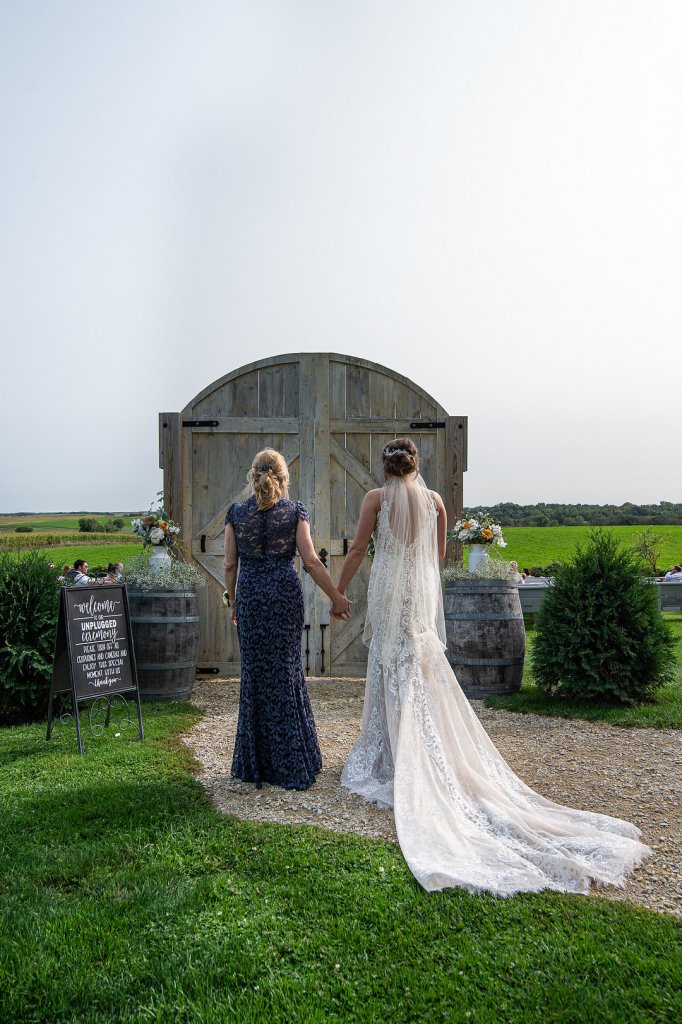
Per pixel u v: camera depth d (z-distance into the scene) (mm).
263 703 4254
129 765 4680
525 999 2238
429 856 3143
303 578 8594
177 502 8414
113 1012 2188
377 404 8727
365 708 4348
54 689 5398
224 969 2354
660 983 2312
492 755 4152
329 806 3875
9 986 2275
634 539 31250
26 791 4109
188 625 7027
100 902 2793
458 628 7270
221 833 3426
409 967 2393
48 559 6938
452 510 8680
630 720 6039
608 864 3184
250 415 8602
